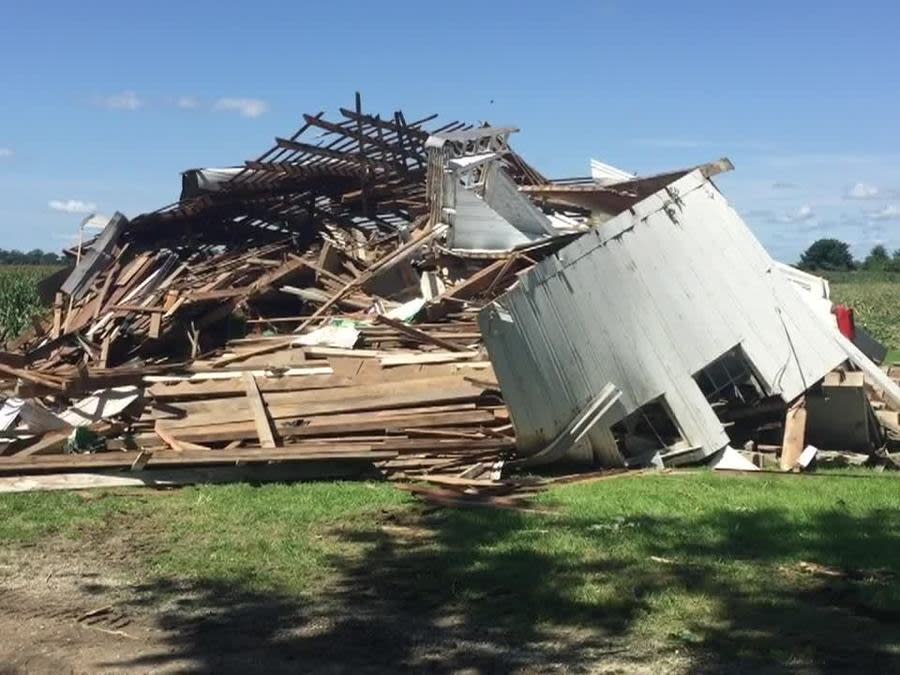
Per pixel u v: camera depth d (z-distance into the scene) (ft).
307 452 35.96
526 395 38.17
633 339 41.06
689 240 43.09
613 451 40.14
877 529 28.48
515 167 66.49
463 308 48.32
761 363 43.01
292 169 62.95
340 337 45.70
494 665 18.29
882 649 18.78
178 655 19.07
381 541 27.45
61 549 27.07
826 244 297.33
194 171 67.56
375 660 18.65
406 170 64.80
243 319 55.57
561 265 39.86
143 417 39.99
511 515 30.37
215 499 32.91
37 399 43.34
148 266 62.44
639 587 22.58
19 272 111.55
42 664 18.72
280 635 20.10
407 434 37.99
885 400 46.42
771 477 37.96
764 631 19.83
